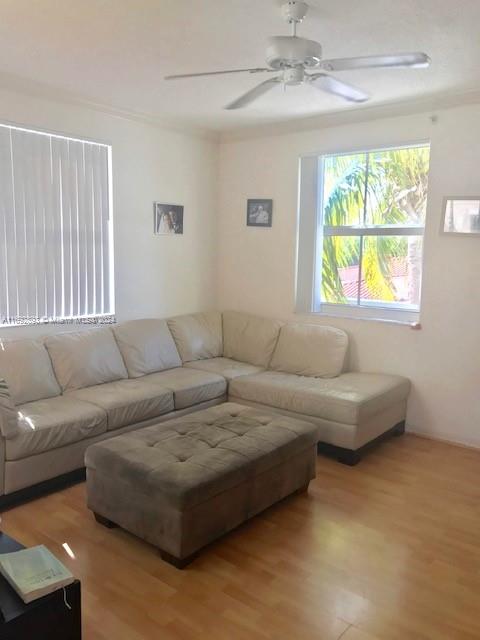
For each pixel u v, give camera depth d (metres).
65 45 2.81
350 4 2.29
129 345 4.05
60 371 3.56
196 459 2.50
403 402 4.02
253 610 2.06
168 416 3.69
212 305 5.24
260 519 2.76
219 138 5.02
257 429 2.92
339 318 4.43
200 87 3.53
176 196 4.72
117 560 2.38
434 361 3.95
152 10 2.38
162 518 2.32
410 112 3.88
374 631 1.96
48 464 2.95
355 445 3.42
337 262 4.50
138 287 4.47
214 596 2.14
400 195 4.11
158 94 3.70
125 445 2.63
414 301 4.12
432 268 3.89
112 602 2.10
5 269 3.51
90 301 4.09
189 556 2.34
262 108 4.05
